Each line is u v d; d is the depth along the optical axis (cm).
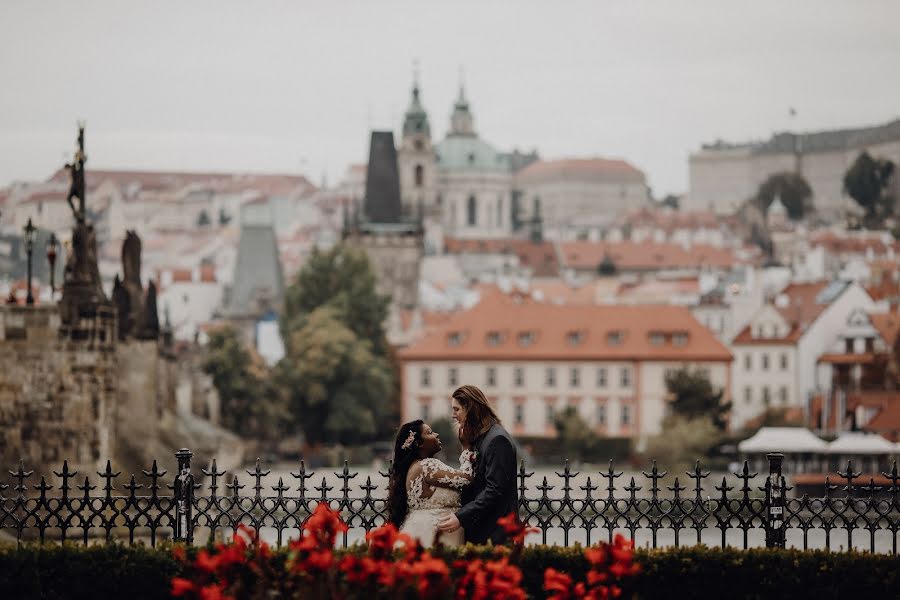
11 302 10931
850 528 4756
